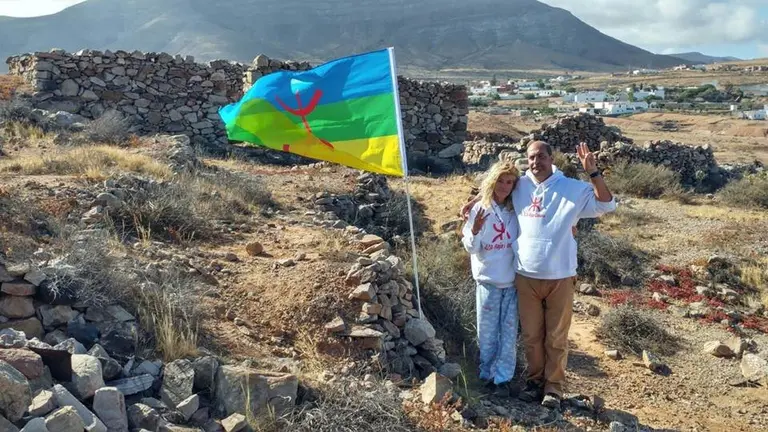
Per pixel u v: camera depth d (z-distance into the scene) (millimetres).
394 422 4719
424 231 12305
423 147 22953
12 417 3656
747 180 20672
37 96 18172
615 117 92125
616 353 8344
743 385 7691
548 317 5879
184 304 5875
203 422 4469
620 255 12766
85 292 5391
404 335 6488
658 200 19500
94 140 13734
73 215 7566
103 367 4574
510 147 22922
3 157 11000
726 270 12344
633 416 6059
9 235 6223
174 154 12273
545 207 5703
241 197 10641
